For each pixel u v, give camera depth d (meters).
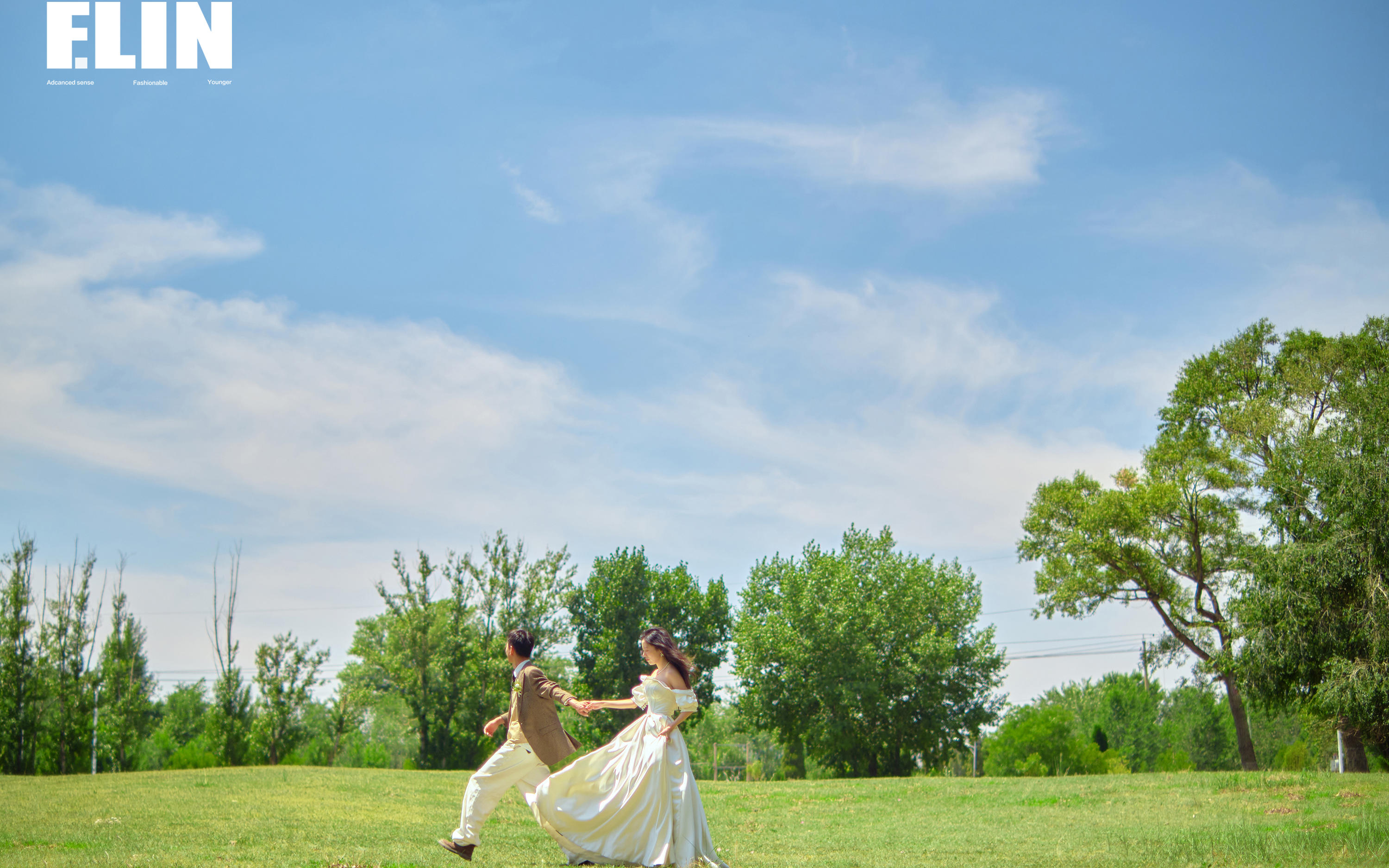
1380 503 25.38
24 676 36.72
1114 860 10.53
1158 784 20.55
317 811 16.31
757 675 49.62
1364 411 28.08
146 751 44.47
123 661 41.28
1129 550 36.22
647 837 8.16
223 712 39.94
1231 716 80.12
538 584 51.69
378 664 51.31
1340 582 25.84
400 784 22.75
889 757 50.31
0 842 11.09
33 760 36.44
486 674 49.38
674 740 8.40
